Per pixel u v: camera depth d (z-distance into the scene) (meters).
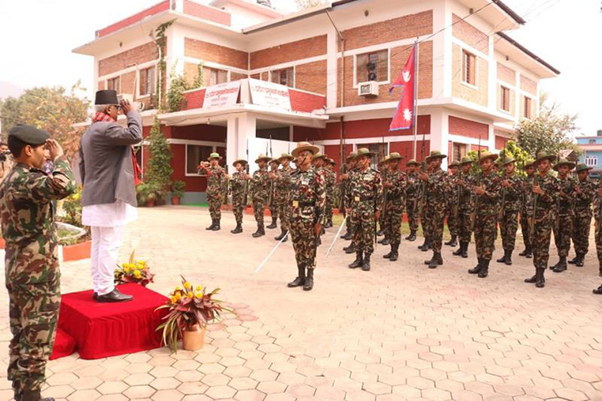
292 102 18.36
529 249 9.52
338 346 4.49
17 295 3.00
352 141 18.91
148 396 3.43
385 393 3.56
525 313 5.70
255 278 7.23
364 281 7.18
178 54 20.44
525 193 9.27
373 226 8.02
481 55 19.22
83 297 4.64
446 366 4.09
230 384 3.65
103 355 4.07
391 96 17.72
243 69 22.80
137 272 5.36
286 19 19.66
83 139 4.45
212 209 12.42
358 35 18.61
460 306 5.93
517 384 3.76
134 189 4.52
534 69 27.78
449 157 17.27
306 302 5.96
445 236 12.02
